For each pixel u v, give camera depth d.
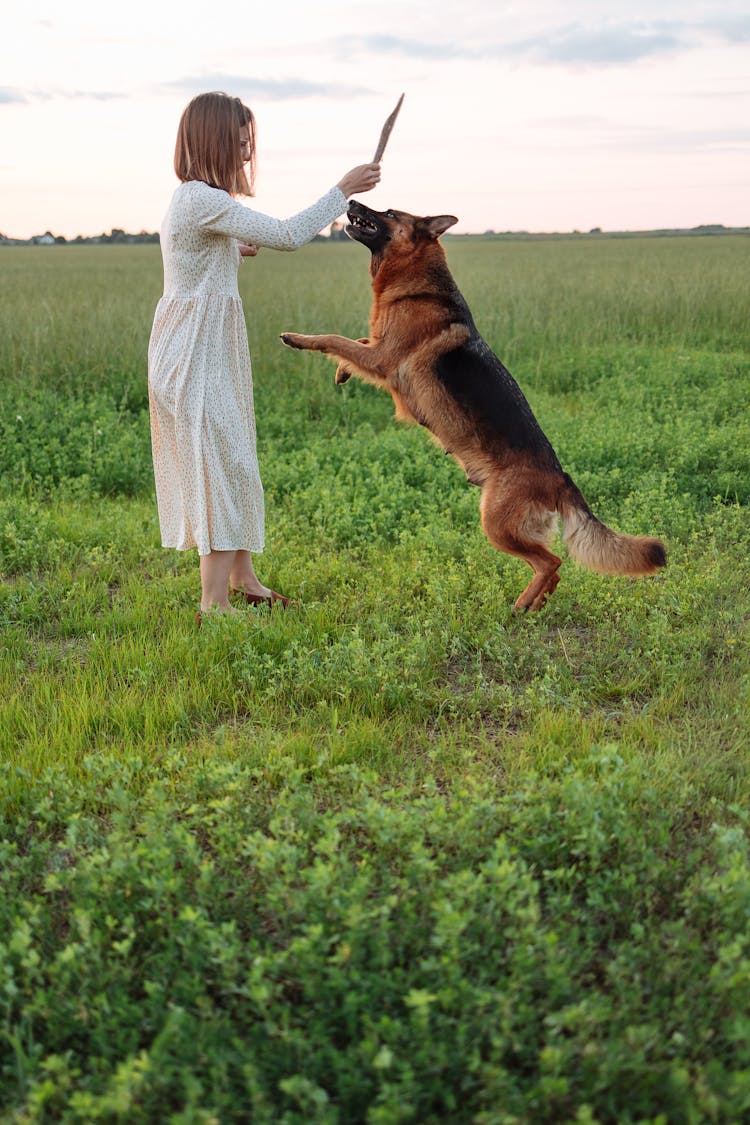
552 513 5.17
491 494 5.24
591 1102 1.91
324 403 10.52
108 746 3.65
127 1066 1.86
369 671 4.12
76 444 8.23
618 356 13.01
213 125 4.47
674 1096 1.87
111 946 2.39
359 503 6.64
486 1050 2.05
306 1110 1.86
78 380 10.35
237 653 4.36
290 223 4.52
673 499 6.64
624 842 2.70
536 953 2.17
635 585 5.37
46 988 2.30
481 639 4.61
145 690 4.08
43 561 5.78
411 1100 1.87
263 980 2.10
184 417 4.66
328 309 14.81
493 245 71.00
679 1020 2.09
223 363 4.70
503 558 5.71
